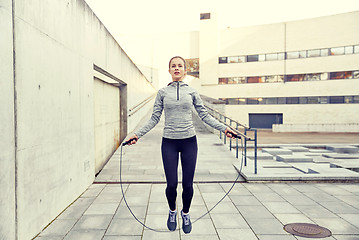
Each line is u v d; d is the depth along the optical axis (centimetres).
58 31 352
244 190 471
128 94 905
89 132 495
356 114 2316
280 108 2642
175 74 223
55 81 341
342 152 974
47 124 316
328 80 2428
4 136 228
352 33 2317
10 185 236
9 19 238
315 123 2488
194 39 2912
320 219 335
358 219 335
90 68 494
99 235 285
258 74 2727
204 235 286
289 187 493
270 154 872
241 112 2795
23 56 262
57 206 343
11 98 240
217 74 2836
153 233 290
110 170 598
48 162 317
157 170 596
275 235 286
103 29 574
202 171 596
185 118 219
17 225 247
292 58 2586
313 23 2486
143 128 221
